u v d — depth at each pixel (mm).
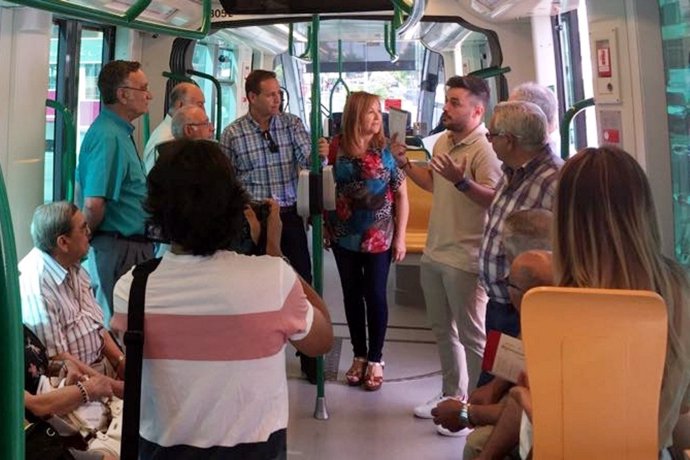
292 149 3824
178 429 1422
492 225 2568
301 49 7809
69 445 2238
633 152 2115
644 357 1151
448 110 3129
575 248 1359
